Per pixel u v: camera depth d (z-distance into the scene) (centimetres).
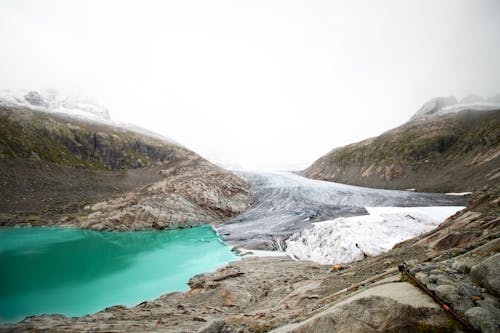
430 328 447
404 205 4203
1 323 1720
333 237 2545
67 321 1214
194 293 1734
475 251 632
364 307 521
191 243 3597
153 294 2122
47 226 4300
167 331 896
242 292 1574
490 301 453
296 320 743
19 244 3528
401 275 630
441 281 523
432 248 1170
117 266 2809
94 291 2206
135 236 3975
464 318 433
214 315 1207
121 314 1365
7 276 2536
